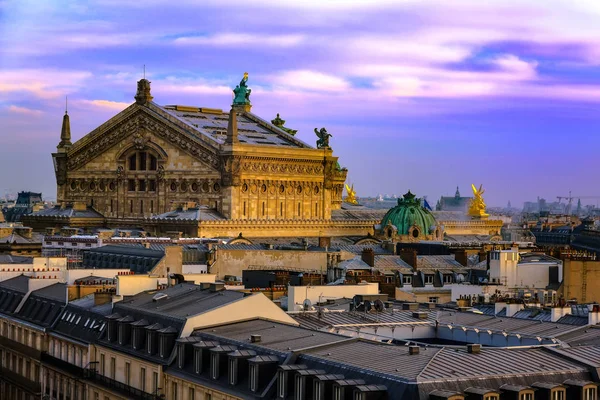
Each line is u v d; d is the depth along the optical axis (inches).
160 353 5915.4
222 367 5418.3
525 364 4997.5
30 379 7440.9
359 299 7052.2
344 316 6653.5
